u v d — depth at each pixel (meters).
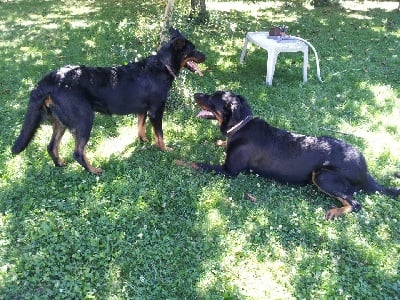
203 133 2.02
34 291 1.16
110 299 1.14
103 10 4.56
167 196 1.55
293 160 1.62
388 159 1.82
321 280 1.21
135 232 1.38
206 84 2.53
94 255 1.27
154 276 1.22
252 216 1.46
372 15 4.67
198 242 1.34
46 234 1.34
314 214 1.50
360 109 2.28
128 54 2.75
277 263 1.27
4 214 1.45
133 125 2.08
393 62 3.03
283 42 2.62
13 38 3.52
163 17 2.56
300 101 2.37
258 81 2.64
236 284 1.19
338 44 3.49
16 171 1.67
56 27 3.86
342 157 1.55
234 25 3.69
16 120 2.09
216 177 1.70
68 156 1.80
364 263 1.29
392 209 1.51
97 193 1.54
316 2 5.28
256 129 1.69
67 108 1.56
